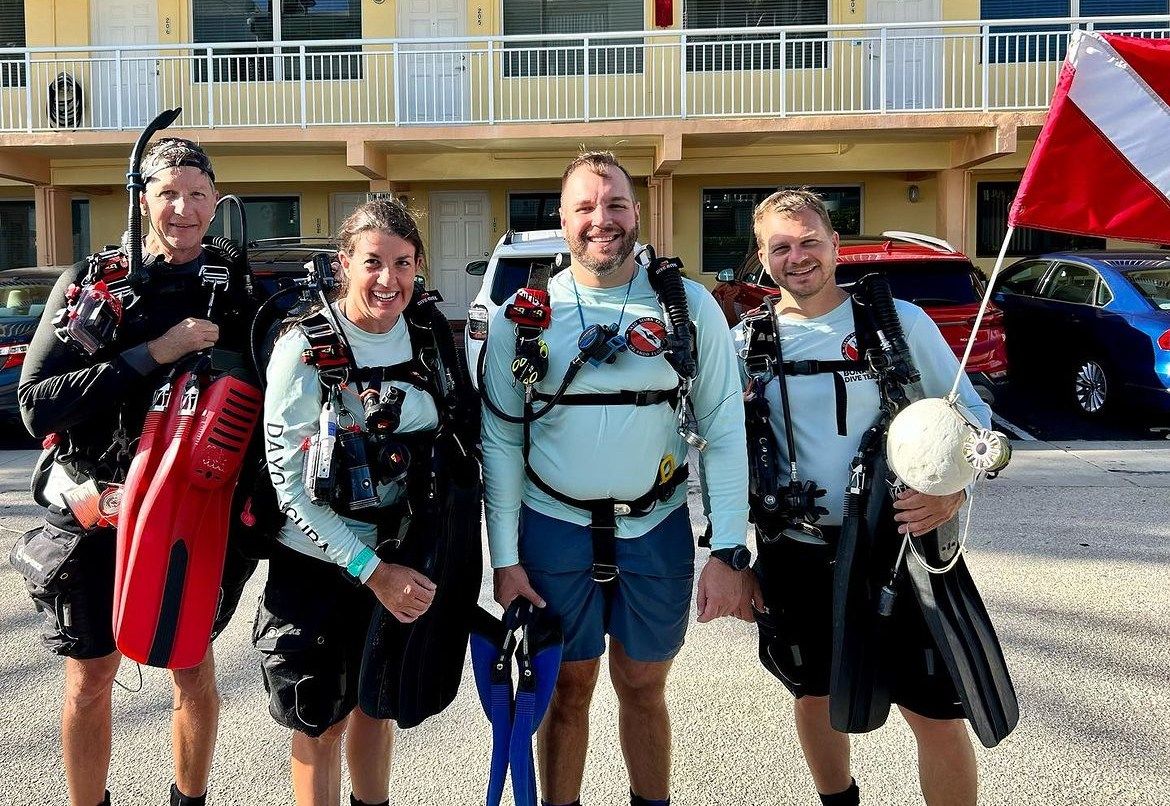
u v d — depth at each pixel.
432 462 2.30
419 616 2.23
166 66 13.59
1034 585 4.53
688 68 13.30
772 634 2.59
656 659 2.54
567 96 12.51
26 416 2.31
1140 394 8.39
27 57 12.09
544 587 2.47
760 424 2.54
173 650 2.21
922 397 2.42
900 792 2.88
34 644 3.98
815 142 12.55
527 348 2.37
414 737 3.28
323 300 2.26
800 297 2.52
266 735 3.27
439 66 13.55
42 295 8.70
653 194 12.98
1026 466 7.11
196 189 2.43
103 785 2.58
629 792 2.86
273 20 13.61
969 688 2.19
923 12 13.15
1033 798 2.79
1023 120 11.30
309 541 2.35
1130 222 2.14
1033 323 9.78
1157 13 13.06
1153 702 3.35
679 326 2.35
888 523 2.32
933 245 8.43
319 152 12.81
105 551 2.45
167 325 2.42
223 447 2.26
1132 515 5.72
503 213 14.02
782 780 2.97
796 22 13.26
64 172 13.20
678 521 2.56
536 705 2.29
